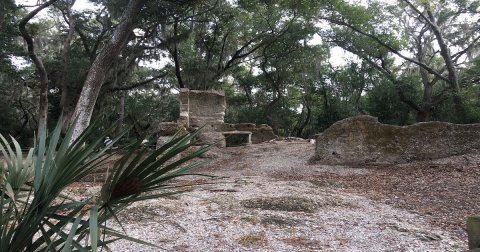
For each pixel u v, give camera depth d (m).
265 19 26.94
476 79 25.55
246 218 5.70
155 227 5.23
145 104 28.27
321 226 5.52
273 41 26.84
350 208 6.82
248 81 33.78
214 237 4.87
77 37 30.61
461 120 22.66
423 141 11.80
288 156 14.64
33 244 2.03
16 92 28.42
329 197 7.41
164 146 1.97
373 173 11.11
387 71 28.81
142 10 18.30
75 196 6.46
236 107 35.47
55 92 27.17
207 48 27.48
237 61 30.86
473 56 27.48
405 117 27.44
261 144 18.75
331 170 11.89
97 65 13.89
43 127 2.39
